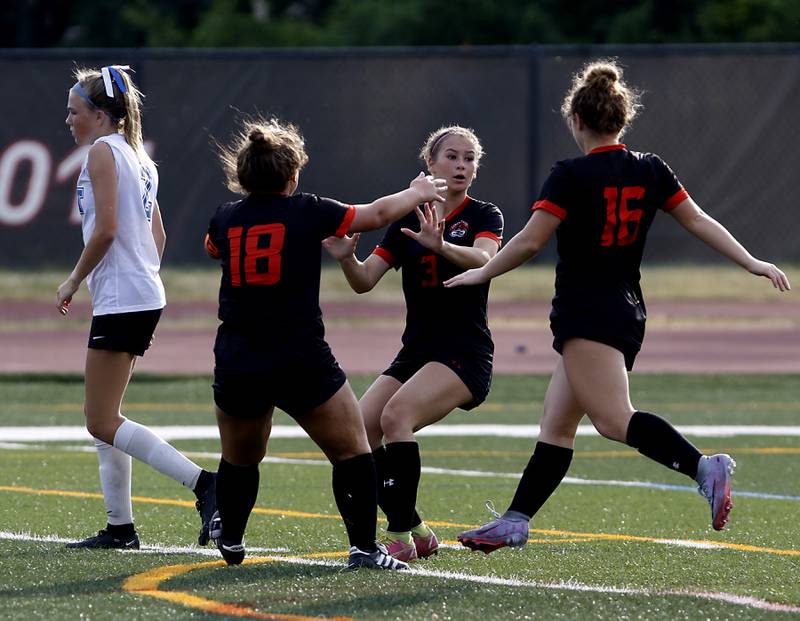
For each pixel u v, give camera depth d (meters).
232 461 19.52
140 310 21.19
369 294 81.62
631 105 19.67
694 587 19.03
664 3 122.62
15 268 77.75
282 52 76.69
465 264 20.80
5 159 77.00
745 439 39.41
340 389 18.75
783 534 24.39
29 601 17.36
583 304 18.84
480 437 40.12
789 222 82.12
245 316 18.39
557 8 125.00
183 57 75.88
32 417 43.62
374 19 127.38
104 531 22.00
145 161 21.80
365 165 79.56
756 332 68.38
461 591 18.14
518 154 79.00
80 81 21.58
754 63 81.69
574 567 20.80
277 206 18.59
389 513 20.81
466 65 79.31
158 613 16.64
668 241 84.81
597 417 18.77
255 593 17.84
